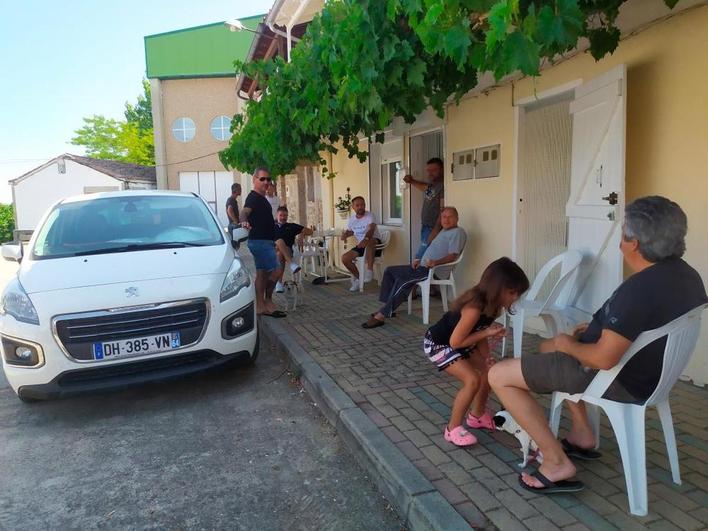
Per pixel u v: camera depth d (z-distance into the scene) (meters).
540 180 5.85
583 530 2.57
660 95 4.20
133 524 3.02
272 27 10.14
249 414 4.46
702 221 3.94
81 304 4.24
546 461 2.87
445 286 6.98
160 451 3.86
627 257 2.57
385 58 3.89
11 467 3.69
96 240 5.23
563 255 4.32
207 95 29.72
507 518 2.68
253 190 7.11
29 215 34.47
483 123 6.57
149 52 28.67
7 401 4.86
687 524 2.57
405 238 8.91
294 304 7.68
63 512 3.15
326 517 3.04
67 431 4.23
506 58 2.63
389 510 3.09
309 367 5.07
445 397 4.28
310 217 14.74
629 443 2.61
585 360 2.54
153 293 4.41
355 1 3.92
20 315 4.28
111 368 4.33
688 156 4.01
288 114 6.82
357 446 3.70
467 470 3.16
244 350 4.88
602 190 4.37
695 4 3.81
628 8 4.16
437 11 2.68
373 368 5.00
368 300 8.21
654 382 2.53
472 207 6.90
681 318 2.43
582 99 4.75
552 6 2.76
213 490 3.34
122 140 49.09
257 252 7.05
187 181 30.17
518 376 2.86
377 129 5.59
